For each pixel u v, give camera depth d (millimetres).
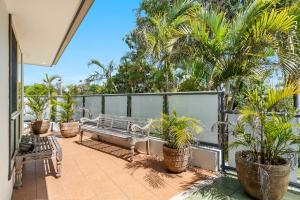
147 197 2887
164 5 8852
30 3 2590
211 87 4715
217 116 3914
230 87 4699
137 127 4605
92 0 2508
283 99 2807
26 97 7953
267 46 3805
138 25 10445
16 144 3842
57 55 5594
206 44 4430
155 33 6648
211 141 4035
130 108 5672
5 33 2545
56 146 3783
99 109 6934
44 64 7066
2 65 2314
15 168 3203
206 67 4777
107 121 5891
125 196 2918
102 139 6289
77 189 3137
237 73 4184
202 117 4141
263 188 2576
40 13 2893
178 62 5414
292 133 2756
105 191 3072
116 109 6176
